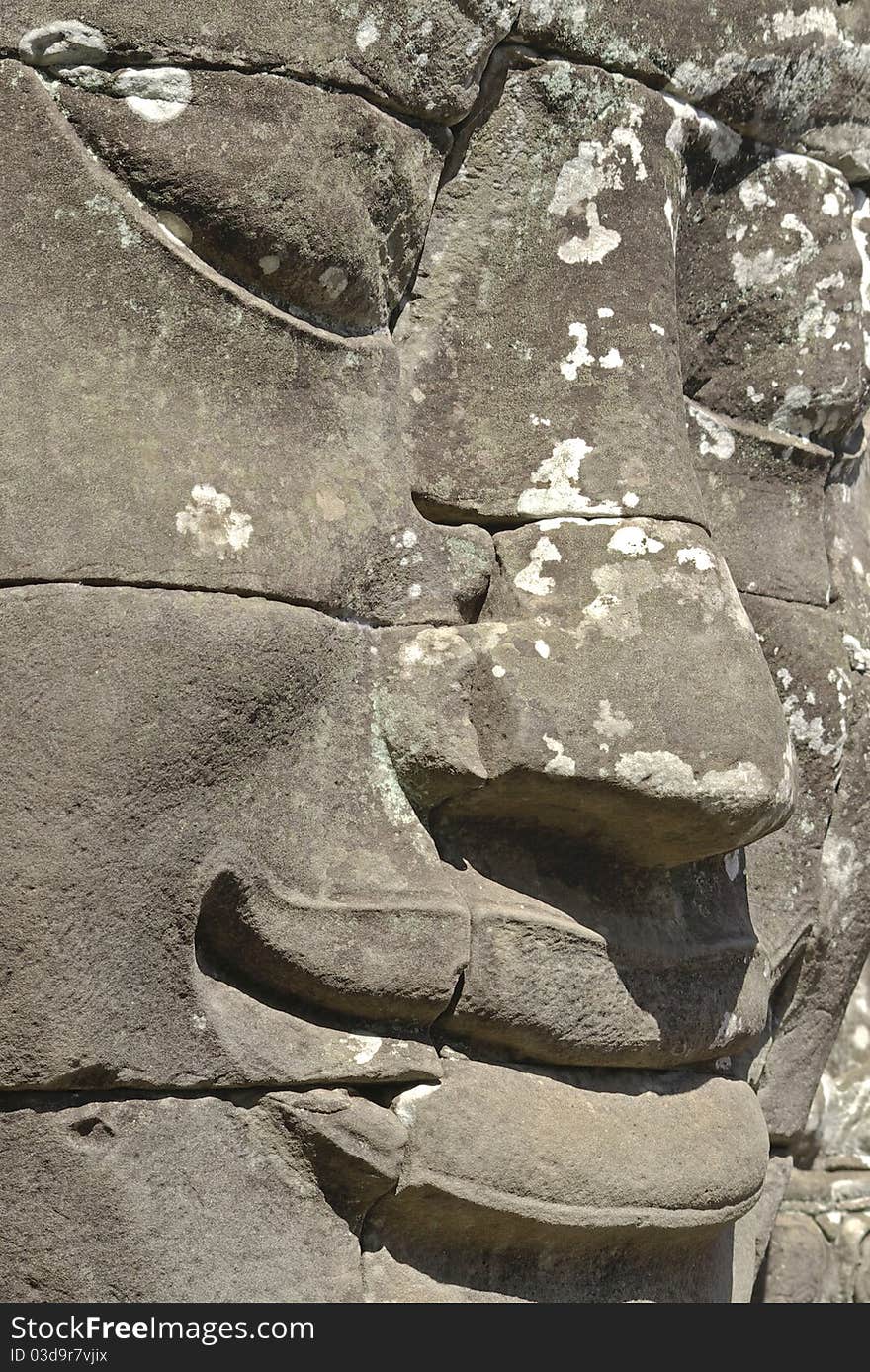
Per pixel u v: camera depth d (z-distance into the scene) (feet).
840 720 12.40
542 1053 10.12
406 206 10.22
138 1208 8.89
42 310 9.14
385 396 10.18
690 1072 11.06
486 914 9.89
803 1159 14.46
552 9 10.44
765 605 12.01
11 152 9.21
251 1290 9.16
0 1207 8.82
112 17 9.22
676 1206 10.42
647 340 10.61
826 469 12.51
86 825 8.77
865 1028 15.34
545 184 10.58
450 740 9.87
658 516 10.35
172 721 8.96
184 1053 9.09
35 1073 8.72
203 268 9.45
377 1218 9.79
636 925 10.62
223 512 9.31
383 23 9.88
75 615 8.86
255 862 9.27
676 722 9.92
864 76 12.07
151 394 9.26
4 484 8.94
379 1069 9.59
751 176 11.82
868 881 12.79
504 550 10.37
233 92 9.40
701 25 11.02
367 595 9.96
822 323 12.10
